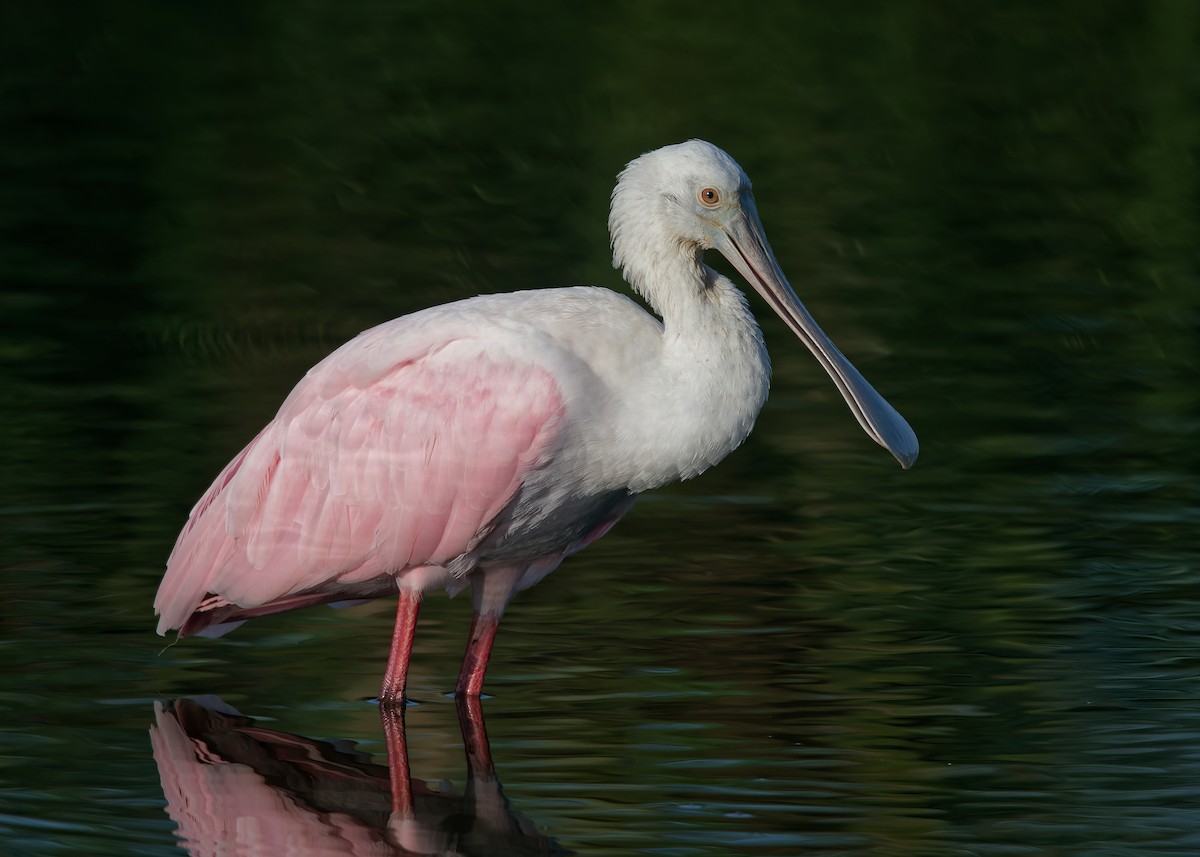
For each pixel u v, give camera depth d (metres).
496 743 10.50
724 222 11.91
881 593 13.16
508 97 33.25
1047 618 12.59
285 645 12.38
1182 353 20.39
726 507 15.37
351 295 22.19
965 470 16.36
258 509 11.86
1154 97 33.62
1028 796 9.64
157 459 15.98
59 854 8.88
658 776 9.95
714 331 11.54
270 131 30.81
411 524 11.63
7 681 11.35
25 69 34.28
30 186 27.08
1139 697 11.11
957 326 21.42
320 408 11.88
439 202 26.88
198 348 19.95
